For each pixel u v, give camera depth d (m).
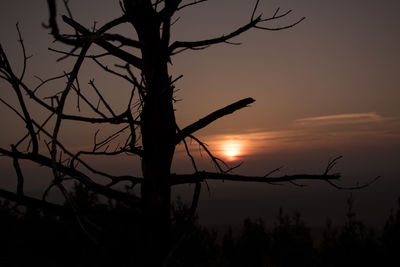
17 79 1.80
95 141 2.19
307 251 13.48
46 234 5.08
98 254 3.27
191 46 2.34
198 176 2.33
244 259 13.27
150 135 2.29
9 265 4.55
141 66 2.26
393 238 10.35
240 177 2.42
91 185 1.82
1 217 4.65
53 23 1.15
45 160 1.91
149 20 2.22
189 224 1.94
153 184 2.18
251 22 2.35
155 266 1.92
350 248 11.05
